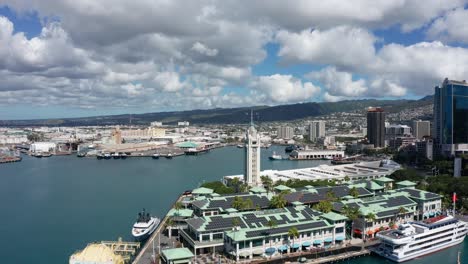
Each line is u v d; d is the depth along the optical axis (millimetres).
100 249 190875
